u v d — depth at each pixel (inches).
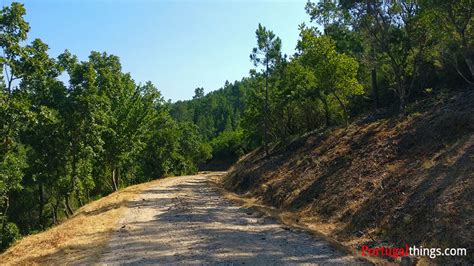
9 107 822.5
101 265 401.4
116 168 1753.2
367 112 1248.2
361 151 794.2
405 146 692.7
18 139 1053.8
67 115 1051.9
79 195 1464.1
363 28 1014.4
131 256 433.7
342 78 1034.7
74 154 1126.4
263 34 1402.6
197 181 1813.5
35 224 1539.1
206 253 434.0
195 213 756.0
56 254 464.4
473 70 684.1
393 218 471.2
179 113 5546.3
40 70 859.4
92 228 628.1
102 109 1143.0
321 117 1524.4
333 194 673.6
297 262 390.9
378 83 1386.6
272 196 885.2
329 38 1066.1
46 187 1314.0
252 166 1344.7
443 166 516.4
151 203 958.4
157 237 534.3
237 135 3809.1
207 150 3503.9
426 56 943.7
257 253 430.0
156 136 2529.5
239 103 5885.8
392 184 561.3
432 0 661.3
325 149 978.7
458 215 391.9
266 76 1419.8
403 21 938.7
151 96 1643.7
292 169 997.8
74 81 1053.8
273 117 1567.4
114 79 1380.4
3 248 1112.2
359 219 527.5
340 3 1006.4
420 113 823.7
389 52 954.7
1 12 767.1
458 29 669.9
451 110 724.0
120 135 1480.1
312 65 1088.8
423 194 473.7
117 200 1058.7
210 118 5354.3
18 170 981.8
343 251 425.7
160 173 2637.8
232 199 990.4
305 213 674.8
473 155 494.9
